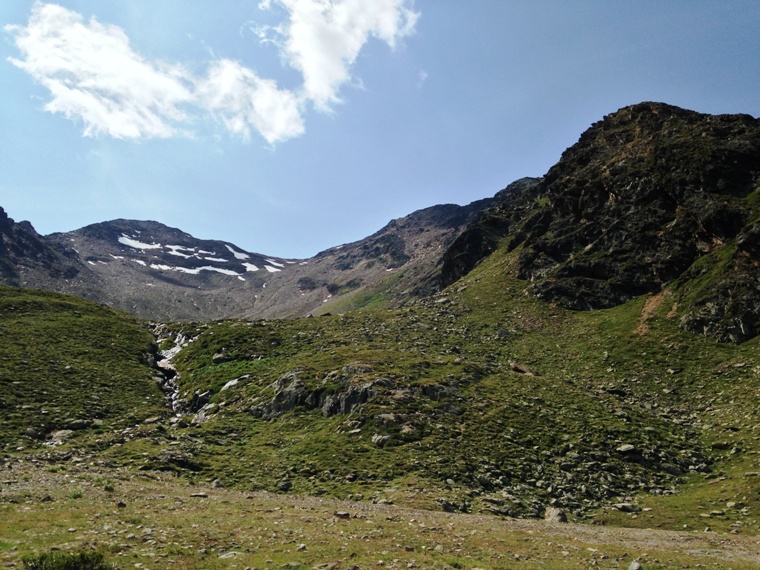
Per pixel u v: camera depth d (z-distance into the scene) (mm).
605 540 22672
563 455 36438
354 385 45281
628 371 58906
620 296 78562
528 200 146000
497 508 27906
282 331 80500
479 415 41688
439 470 32281
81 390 52719
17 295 90688
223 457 36656
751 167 74938
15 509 18953
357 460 34062
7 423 41000
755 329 55375
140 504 22141
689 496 31156
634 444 38281
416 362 54156
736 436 39094
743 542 22969
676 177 81938
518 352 70562
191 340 80062
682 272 73438
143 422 47062
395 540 18703
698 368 54344
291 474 32875
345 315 93500
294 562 14812
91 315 88938
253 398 52156
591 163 108188
